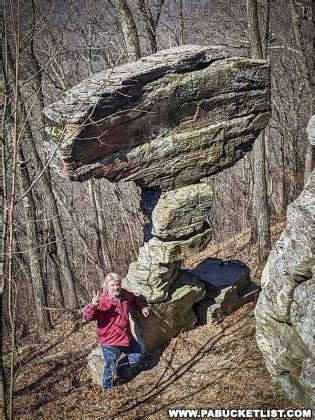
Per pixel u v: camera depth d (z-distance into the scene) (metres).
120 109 6.86
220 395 7.21
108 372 7.73
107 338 7.66
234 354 8.04
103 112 6.68
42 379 8.65
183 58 7.20
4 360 9.84
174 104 7.36
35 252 10.66
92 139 6.76
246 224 17.47
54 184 13.76
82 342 9.98
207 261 10.37
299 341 6.57
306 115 19.69
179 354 8.40
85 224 15.27
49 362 9.30
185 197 7.96
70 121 6.39
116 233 17.53
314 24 11.02
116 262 16.80
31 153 10.46
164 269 8.24
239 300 9.52
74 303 12.90
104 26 14.71
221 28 17.89
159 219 7.93
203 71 7.46
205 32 18.30
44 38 11.30
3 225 5.56
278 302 6.79
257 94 8.16
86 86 6.89
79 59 13.84
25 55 9.85
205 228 8.48
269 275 7.18
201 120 7.77
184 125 7.63
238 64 7.72
